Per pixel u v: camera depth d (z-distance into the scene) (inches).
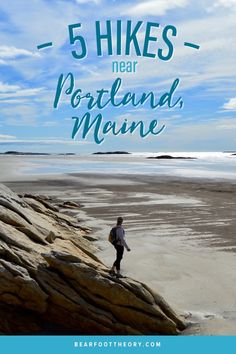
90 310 487.5
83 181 2544.3
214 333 500.7
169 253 831.1
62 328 494.6
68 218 1139.3
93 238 946.7
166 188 2130.9
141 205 1494.8
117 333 488.4
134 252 833.5
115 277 512.7
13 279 471.8
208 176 3129.9
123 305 494.0
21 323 487.8
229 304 588.4
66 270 494.0
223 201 1615.4
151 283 660.7
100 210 1380.4
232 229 1071.0
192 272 717.9
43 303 478.9
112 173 3422.7
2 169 3816.4
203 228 1082.7
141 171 3814.0
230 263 772.0
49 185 2266.2
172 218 1227.2
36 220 802.8
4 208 685.9
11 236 566.6
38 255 542.6
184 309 570.6
